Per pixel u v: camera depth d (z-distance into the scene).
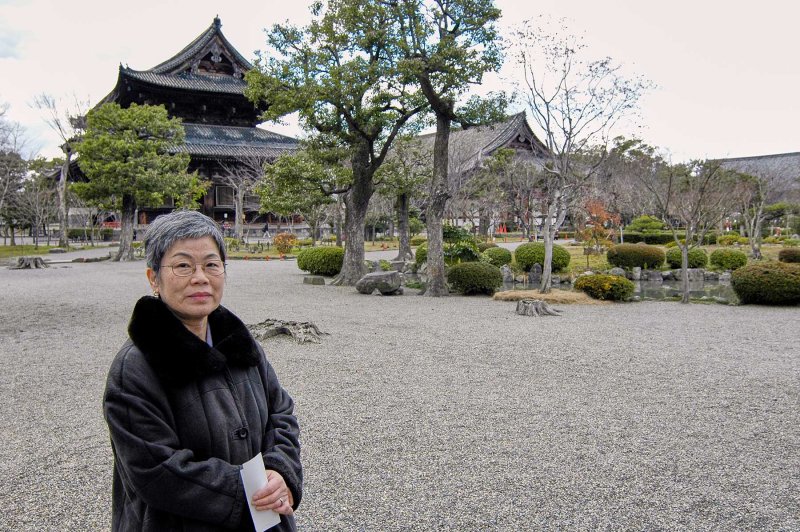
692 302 14.36
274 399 1.98
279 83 14.87
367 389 6.29
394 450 4.51
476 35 14.43
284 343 8.73
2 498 3.72
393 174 22.98
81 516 3.49
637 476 4.03
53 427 5.10
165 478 1.51
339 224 30.72
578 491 3.79
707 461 4.30
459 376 6.87
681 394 6.14
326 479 3.97
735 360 7.79
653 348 8.59
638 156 30.03
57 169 38.50
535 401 5.86
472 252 19.41
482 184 30.83
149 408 1.57
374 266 21.00
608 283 14.51
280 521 1.73
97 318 11.17
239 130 41.72
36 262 23.05
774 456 4.41
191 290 1.74
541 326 10.56
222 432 1.67
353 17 14.03
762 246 29.92
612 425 5.12
